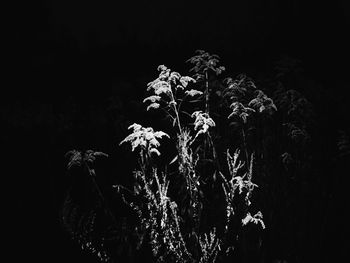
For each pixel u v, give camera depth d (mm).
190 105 7094
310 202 4867
